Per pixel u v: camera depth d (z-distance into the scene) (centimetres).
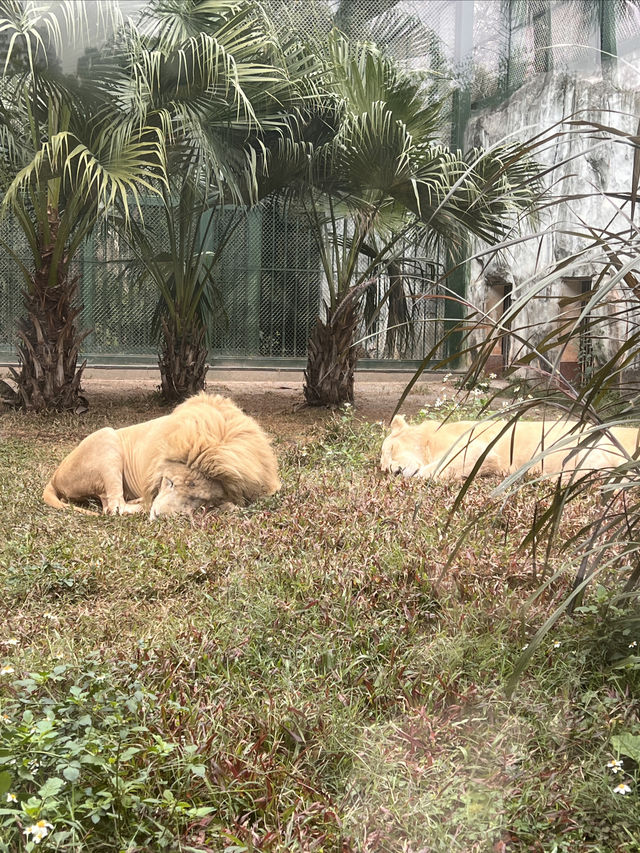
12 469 475
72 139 599
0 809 132
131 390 880
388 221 782
